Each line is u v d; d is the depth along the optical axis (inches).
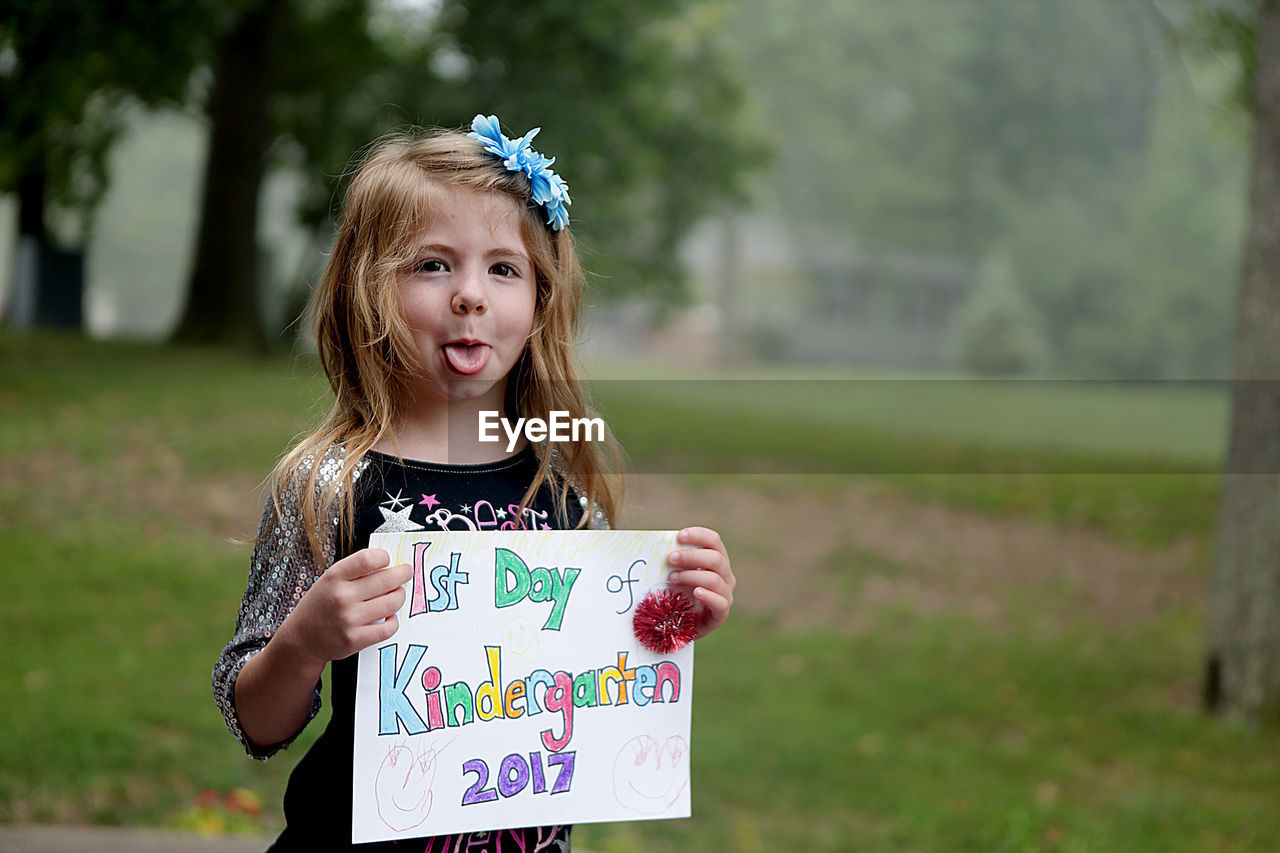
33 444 332.8
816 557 334.3
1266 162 231.5
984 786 203.9
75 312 690.2
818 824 186.5
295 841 66.4
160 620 235.9
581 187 717.3
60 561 258.1
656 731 68.8
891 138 2000.5
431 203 66.2
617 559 68.4
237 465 337.1
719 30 938.7
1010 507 395.9
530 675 66.2
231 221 629.9
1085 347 1758.1
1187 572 343.3
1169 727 235.3
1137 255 1815.9
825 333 2060.8
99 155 716.7
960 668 265.6
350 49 711.1
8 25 440.5
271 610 65.4
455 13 682.2
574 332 73.8
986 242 1959.9
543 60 668.7
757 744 216.8
